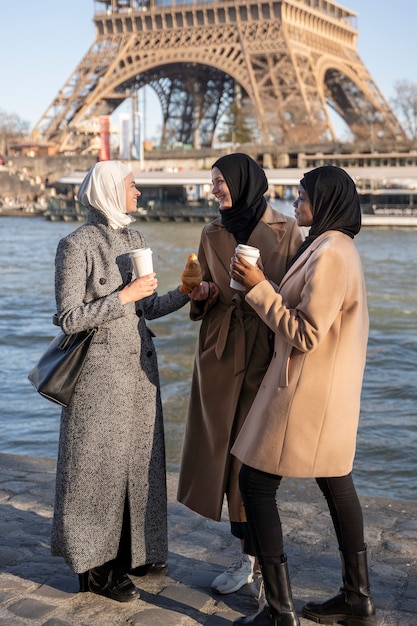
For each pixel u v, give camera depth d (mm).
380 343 23984
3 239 76438
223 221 5262
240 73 104250
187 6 107500
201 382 5242
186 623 4723
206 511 5207
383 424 14867
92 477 4930
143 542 5113
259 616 4609
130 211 5109
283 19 101812
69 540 4891
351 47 122875
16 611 4801
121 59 115812
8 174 132500
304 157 106250
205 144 135500
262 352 5141
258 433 4586
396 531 6145
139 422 5105
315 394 4477
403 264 51781
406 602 4996
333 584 5254
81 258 4930
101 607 4887
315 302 4348
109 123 99812
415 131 123875
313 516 6473
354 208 4594
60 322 4855
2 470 7484
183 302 5359
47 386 4816
